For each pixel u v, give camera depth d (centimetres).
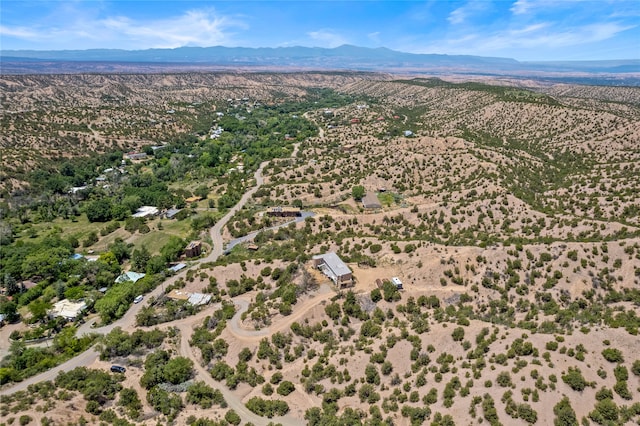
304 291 9788
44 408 6700
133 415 6856
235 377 7700
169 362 7950
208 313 9675
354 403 7181
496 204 13662
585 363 6581
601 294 9269
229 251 13288
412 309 9162
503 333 7656
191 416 6894
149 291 10925
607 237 10650
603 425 5791
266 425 6800
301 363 8081
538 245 10431
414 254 10900
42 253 12206
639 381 6203
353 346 8244
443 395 6800
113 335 8681
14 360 8281
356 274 10419
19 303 10719
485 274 10006
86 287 11181
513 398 6309
